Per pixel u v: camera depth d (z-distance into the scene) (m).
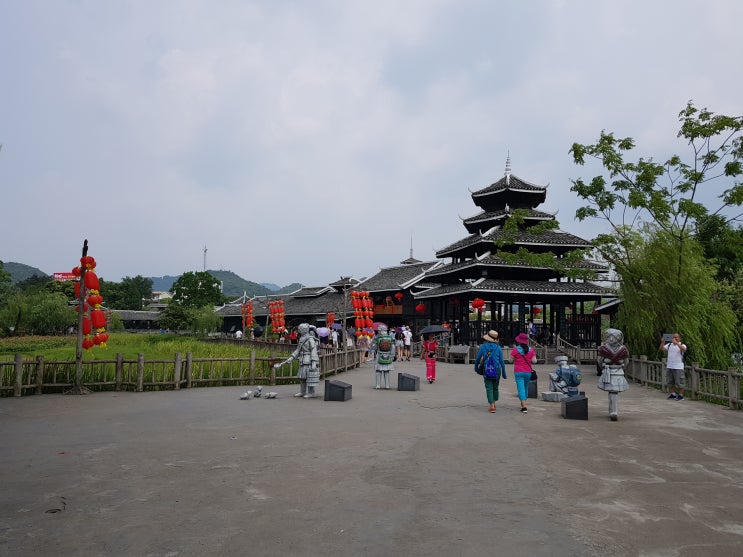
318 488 6.10
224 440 8.69
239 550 4.39
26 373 14.20
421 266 52.19
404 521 5.07
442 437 9.06
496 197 36.75
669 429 9.99
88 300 15.31
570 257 22.58
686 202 18.86
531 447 8.33
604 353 11.15
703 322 19.20
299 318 62.12
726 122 18.30
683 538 4.67
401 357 30.98
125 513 5.25
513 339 32.66
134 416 11.02
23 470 6.79
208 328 56.97
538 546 4.48
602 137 20.58
